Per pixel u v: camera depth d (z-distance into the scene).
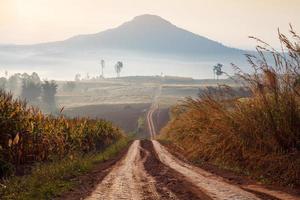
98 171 21.81
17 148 18.73
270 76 17.16
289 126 16.70
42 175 17.66
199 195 13.02
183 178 17.36
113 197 13.32
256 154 18.31
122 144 48.38
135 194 13.73
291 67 16.73
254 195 12.91
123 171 21.00
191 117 30.28
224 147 21.75
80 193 14.53
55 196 14.09
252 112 19.11
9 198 13.55
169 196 13.08
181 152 32.91
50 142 23.52
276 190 14.11
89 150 35.62
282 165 16.34
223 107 22.36
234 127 20.55
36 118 22.52
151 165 23.53
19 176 17.77
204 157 24.98
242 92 19.80
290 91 17.03
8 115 18.73
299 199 12.38
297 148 16.58
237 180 16.61
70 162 22.69
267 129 17.95
